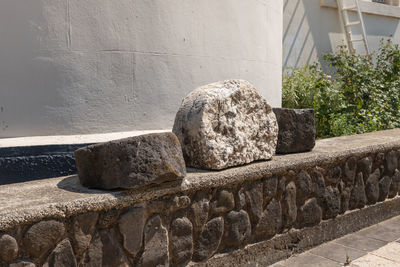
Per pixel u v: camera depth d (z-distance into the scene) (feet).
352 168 11.19
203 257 7.93
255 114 8.87
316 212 10.25
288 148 10.02
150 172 6.61
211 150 7.95
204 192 7.81
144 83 12.00
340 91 21.99
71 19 10.93
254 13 14.64
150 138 6.70
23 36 10.77
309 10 28.35
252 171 8.43
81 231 6.16
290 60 27.76
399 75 24.66
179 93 12.66
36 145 9.92
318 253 10.02
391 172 12.65
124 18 11.51
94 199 6.22
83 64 11.14
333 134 20.26
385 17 32.60
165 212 7.24
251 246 8.82
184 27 12.56
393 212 13.03
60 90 11.03
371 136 13.51
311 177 10.02
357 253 10.01
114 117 11.64
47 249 5.83
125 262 6.75
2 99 10.85
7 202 5.89
